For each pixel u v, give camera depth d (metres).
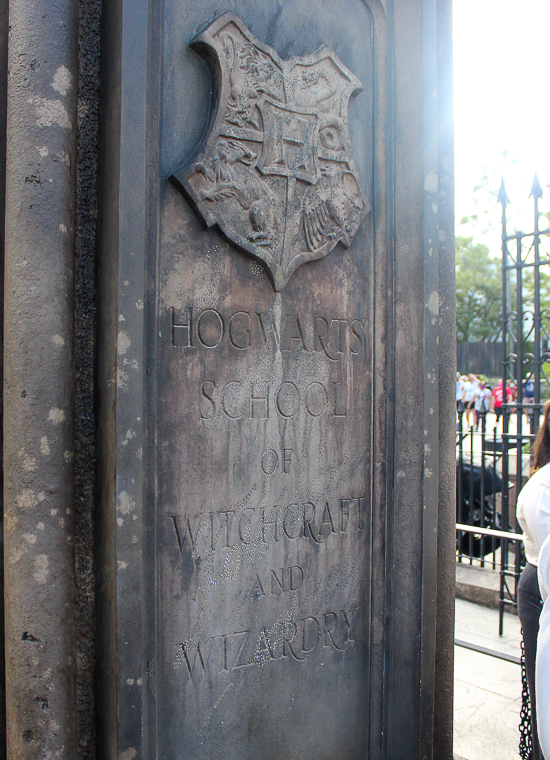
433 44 2.10
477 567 4.73
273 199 1.79
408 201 2.07
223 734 1.74
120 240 1.43
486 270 26.14
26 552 1.41
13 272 1.41
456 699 3.06
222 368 1.72
